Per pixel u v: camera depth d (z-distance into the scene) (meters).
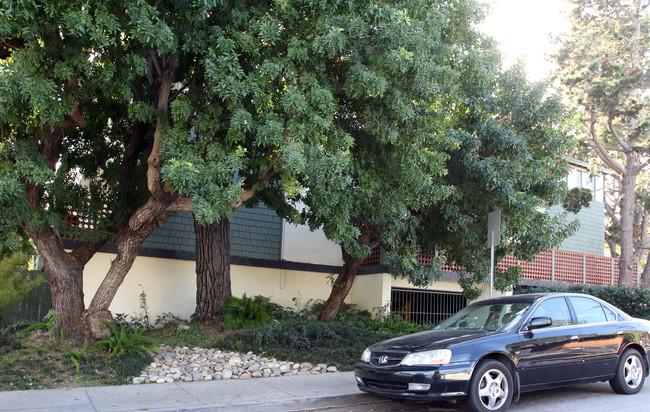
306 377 8.96
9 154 7.86
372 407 7.46
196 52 8.52
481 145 11.68
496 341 6.91
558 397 8.05
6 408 6.67
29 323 10.74
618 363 8.05
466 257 12.39
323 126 8.29
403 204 10.59
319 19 8.72
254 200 12.09
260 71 8.34
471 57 11.21
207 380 8.62
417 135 9.64
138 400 7.16
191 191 7.57
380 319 14.45
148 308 13.26
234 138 8.20
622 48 21.20
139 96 9.47
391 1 9.32
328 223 9.82
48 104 7.59
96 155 11.02
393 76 9.21
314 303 15.77
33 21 7.41
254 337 10.55
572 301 7.97
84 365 8.64
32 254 12.54
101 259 12.76
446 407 7.47
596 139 20.89
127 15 7.94
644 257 37.78
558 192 11.97
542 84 11.80
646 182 28.19
